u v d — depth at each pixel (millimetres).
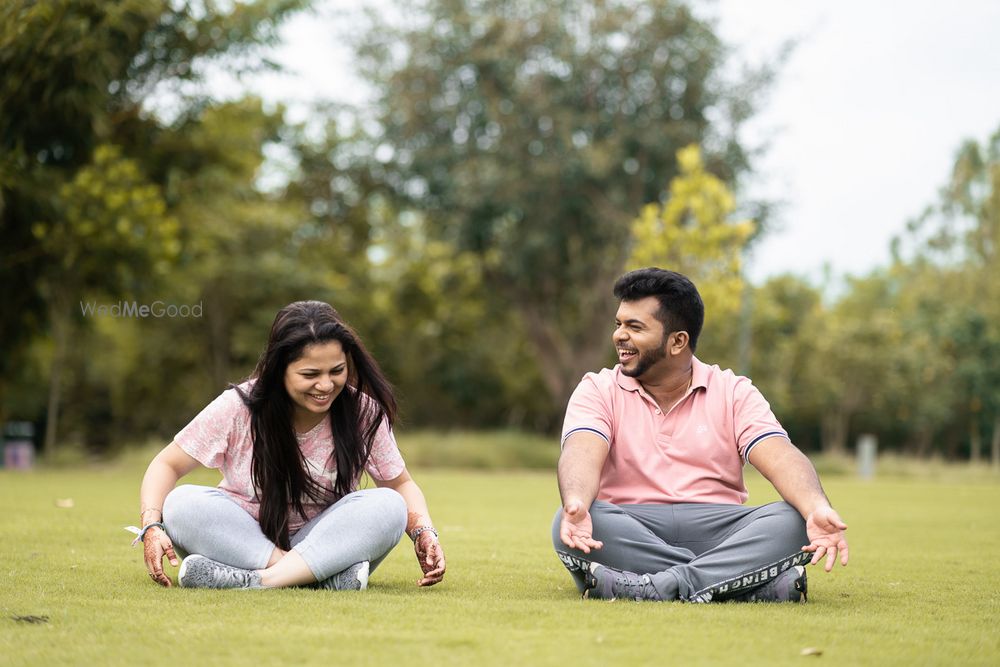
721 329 36562
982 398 38750
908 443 44188
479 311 36312
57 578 4691
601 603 4141
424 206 31969
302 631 3400
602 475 4621
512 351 38062
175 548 4570
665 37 29125
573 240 30906
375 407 4688
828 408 41781
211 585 4328
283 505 4551
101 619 3594
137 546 6164
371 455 4809
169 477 4598
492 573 5316
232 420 4574
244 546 4402
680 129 28875
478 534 7727
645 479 4531
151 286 18906
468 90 29797
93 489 12562
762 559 4227
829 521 4027
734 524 4410
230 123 20656
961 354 39281
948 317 39312
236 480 4633
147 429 34781
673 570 4273
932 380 39375
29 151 16250
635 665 2982
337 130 32688
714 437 4523
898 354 39594
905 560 6469
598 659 3047
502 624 3605
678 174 29359
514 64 28797
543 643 3262
